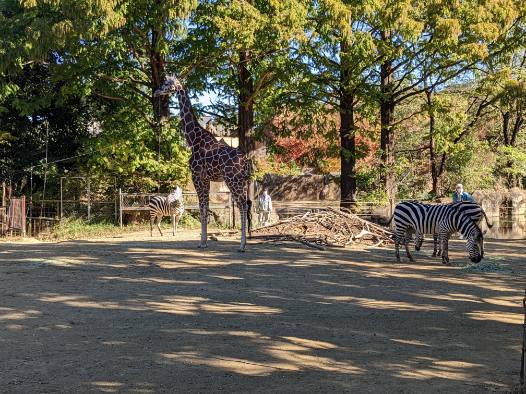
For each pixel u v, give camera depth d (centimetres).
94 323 905
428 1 2520
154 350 763
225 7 2344
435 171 3294
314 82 2847
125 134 2814
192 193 2825
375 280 1302
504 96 3020
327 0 2352
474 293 1166
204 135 1805
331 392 613
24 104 2720
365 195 3023
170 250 1767
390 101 3012
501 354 761
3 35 2483
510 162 3747
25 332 850
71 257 1609
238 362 716
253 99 2934
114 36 2519
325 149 3116
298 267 1470
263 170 3247
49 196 2917
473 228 1510
